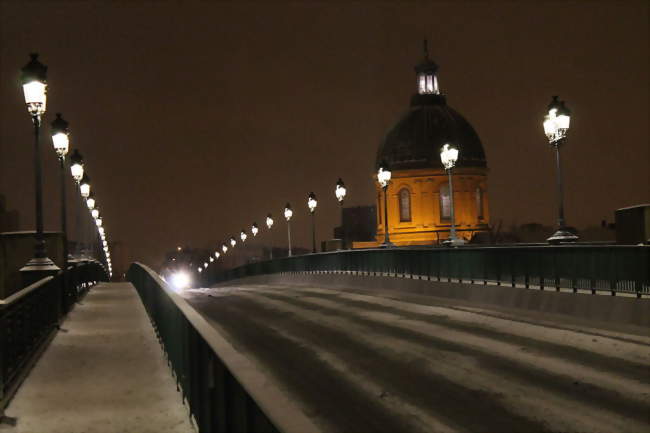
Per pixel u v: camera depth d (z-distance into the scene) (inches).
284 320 853.8
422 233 3171.8
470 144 3243.1
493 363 540.1
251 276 2292.1
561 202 999.6
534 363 534.3
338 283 1460.4
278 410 174.2
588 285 753.6
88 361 551.2
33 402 429.7
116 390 455.8
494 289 909.8
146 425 378.9
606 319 706.2
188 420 384.8
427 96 3344.0
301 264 1755.7
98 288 1412.4
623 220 1015.0
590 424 381.7
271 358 598.2
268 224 2539.4
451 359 561.0
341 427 391.9
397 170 3223.4
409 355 583.8
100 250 2770.7
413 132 3243.1
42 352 585.9
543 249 826.8
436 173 3181.6
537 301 818.2
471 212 3193.9
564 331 667.4
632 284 688.4
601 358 543.5
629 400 425.7
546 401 429.1
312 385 492.1
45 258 700.7
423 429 382.6
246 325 824.9
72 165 1200.2
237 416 216.7
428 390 466.0
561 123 987.9
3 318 431.5
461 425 387.5
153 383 473.4
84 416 398.0
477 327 722.8
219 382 256.4
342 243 2706.7
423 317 821.2
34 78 690.2
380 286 1261.1
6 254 822.5
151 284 759.7
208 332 304.3
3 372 427.5
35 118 697.0
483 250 956.6
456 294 999.6
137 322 781.3
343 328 756.0
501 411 411.8
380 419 404.5
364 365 551.8
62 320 793.6
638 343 594.6
